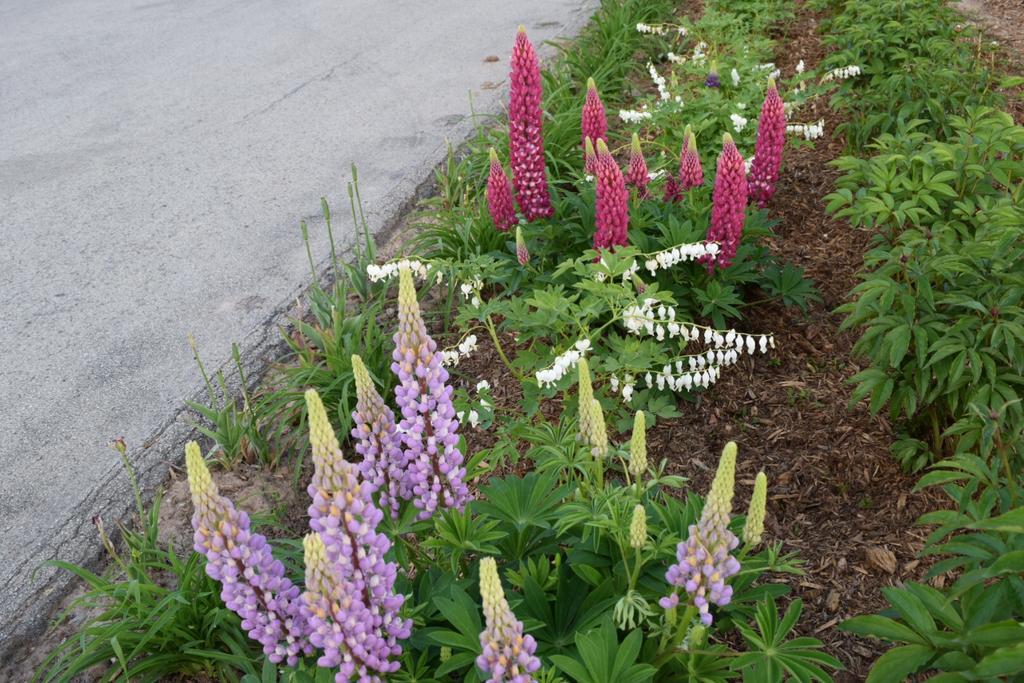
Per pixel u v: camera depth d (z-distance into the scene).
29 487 4.38
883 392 3.75
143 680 3.20
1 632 3.59
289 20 12.14
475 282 4.66
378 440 2.66
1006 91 7.36
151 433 4.69
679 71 7.99
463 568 3.00
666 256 4.42
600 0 11.21
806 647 2.43
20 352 5.44
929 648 2.38
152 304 5.85
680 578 2.28
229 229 6.72
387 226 6.56
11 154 8.34
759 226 5.16
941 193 4.93
